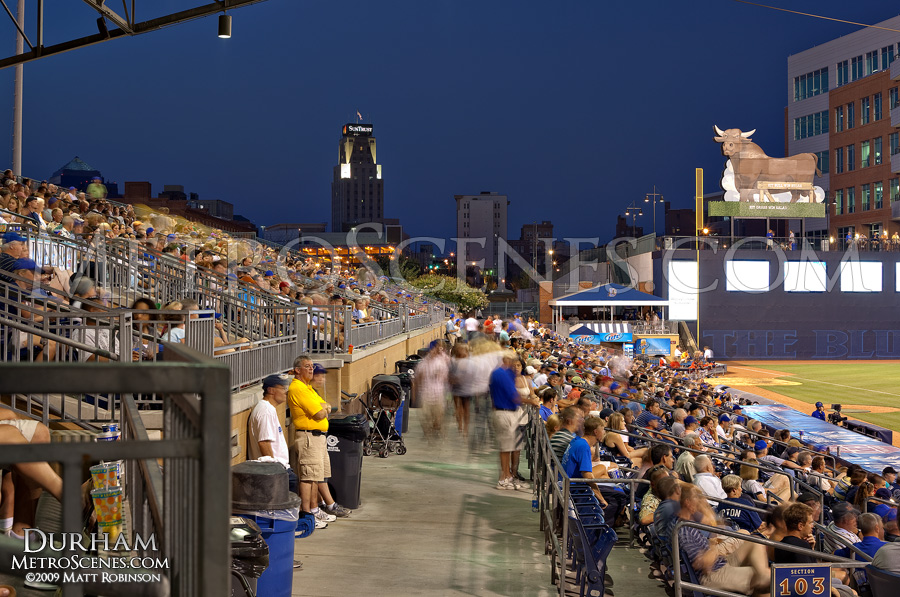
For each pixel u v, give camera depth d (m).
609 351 47.44
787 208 67.50
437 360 15.14
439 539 8.89
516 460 11.80
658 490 7.58
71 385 1.43
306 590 7.07
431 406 15.27
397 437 14.26
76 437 6.48
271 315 12.73
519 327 33.03
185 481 1.80
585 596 7.05
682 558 6.86
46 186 20.70
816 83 92.50
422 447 14.82
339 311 15.45
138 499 3.40
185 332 7.95
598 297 54.53
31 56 11.23
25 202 16.44
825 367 58.78
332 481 10.07
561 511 7.79
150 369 1.48
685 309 66.62
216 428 1.53
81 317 7.96
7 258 9.41
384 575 7.56
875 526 8.50
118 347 7.93
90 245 13.81
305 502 9.12
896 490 13.79
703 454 10.24
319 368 9.72
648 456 9.79
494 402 11.67
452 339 29.30
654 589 7.56
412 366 19.30
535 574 7.69
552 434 10.23
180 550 1.90
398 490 11.41
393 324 22.84
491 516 9.98
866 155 83.12
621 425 11.61
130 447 1.50
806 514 7.25
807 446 20.48
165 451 1.51
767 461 13.65
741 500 9.39
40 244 13.45
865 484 11.38
